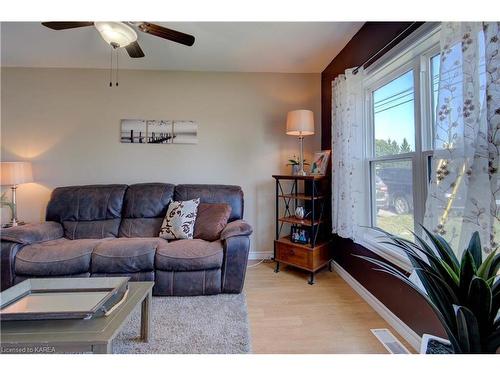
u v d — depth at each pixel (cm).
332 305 210
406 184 184
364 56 222
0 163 273
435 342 110
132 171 318
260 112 328
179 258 218
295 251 267
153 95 318
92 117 313
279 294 229
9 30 229
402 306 170
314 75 329
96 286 155
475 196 108
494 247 99
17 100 305
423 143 164
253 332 173
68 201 277
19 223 286
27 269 205
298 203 327
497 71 99
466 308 79
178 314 193
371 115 228
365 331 174
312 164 314
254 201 330
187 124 322
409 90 182
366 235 223
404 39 167
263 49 266
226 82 325
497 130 98
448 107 123
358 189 229
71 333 110
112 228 273
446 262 95
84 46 260
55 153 310
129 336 167
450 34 123
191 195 287
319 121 331
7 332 110
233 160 328
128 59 290
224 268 225
